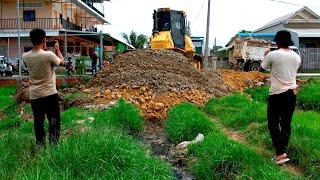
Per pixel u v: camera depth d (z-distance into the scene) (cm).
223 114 1295
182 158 902
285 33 763
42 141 777
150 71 1712
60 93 1736
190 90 1617
